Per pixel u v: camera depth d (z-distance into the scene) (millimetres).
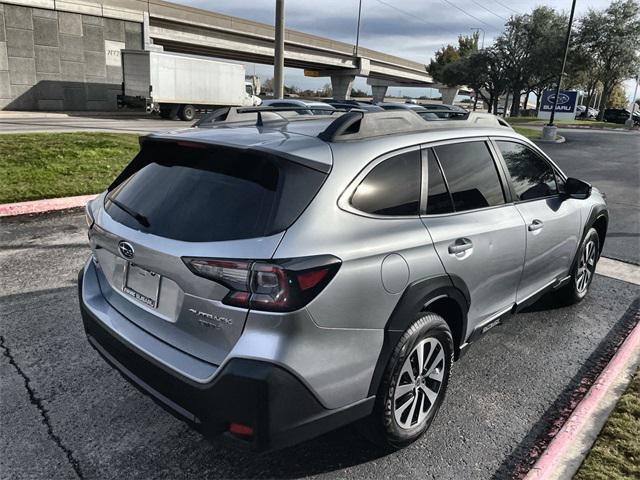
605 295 5320
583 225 4523
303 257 2156
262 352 2098
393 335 2502
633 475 2633
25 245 5957
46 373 3447
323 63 62562
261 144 2438
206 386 2170
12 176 8688
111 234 2617
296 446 2871
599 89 91812
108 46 34750
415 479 2658
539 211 3801
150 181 2719
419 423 2844
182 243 2275
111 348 2656
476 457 2844
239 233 2211
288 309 2104
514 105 57656
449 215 2965
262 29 51781
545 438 3029
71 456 2717
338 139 2594
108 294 2836
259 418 2123
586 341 4285
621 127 42719
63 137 13031
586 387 3590
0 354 3639
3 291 4676
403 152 2801
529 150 3949
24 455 2703
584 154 19938
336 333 2268
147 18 37156
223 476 2631
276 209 2227
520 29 53594
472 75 56781
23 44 30781
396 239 2541
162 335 2434
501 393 3486
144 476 2607
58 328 4047
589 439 2924
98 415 3055
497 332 4410
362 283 2338
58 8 31672
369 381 2463
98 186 8680
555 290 4797
